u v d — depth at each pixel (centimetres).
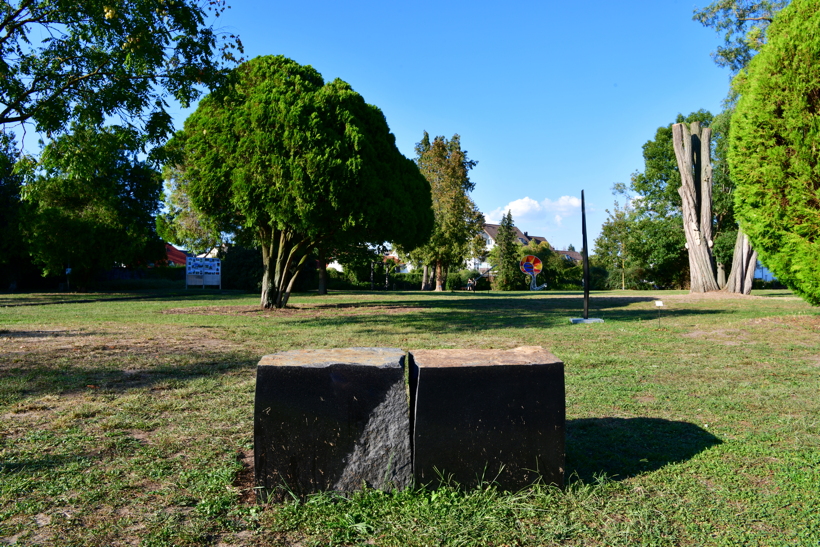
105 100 1012
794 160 977
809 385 578
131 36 959
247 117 1532
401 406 289
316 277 4203
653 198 4381
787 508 280
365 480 286
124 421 434
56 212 2942
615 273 5372
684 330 1105
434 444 287
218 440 392
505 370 293
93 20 966
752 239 1106
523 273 5403
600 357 768
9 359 721
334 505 276
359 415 288
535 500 280
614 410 484
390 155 1862
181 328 1166
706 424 437
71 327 1149
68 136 1083
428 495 285
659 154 4250
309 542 245
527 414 293
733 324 1152
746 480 318
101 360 726
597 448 375
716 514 273
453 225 4084
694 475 327
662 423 438
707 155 2520
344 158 1518
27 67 995
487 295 3234
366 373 290
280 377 286
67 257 3052
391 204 1725
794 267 1028
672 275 4766
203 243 3000
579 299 2517
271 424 283
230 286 3775
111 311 1686
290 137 1487
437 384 288
